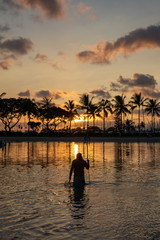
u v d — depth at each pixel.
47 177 11.27
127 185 9.59
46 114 97.31
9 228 5.24
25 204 7.00
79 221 5.67
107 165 15.93
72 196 7.89
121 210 6.47
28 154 23.97
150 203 7.11
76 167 9.89
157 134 79.81
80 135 79.81
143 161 18.39
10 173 12.42
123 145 42.31
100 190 8.74
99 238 4.75
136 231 5.10
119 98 85.62
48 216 6.00
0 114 82.75
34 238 4.74
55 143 48.41
